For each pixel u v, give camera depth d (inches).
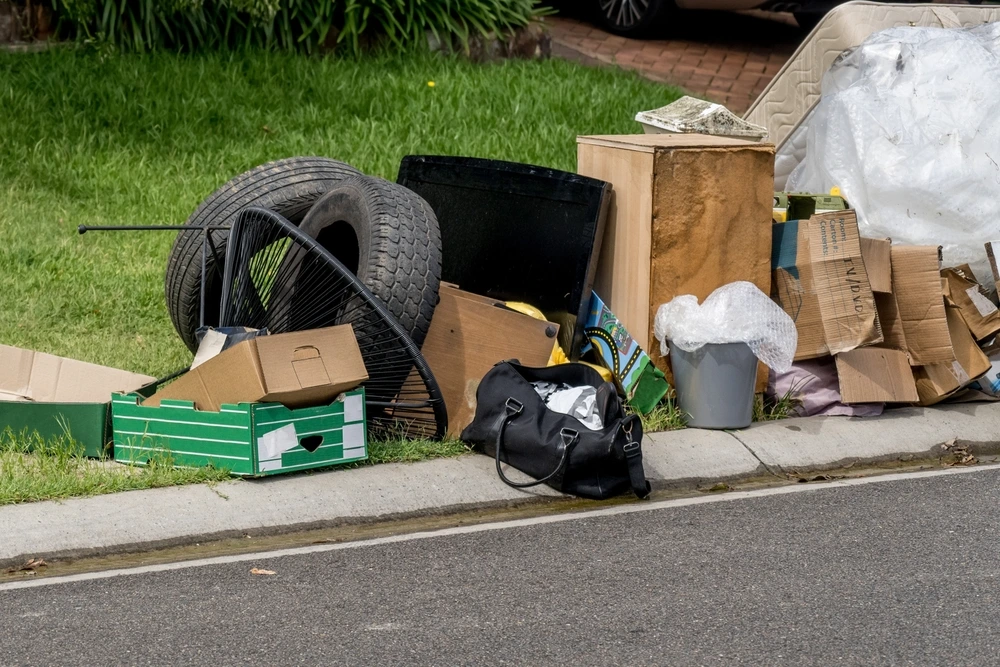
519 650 316.2
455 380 482.9
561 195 522.3
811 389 513.0
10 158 775.1
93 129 818.8
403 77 924.6
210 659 311.3
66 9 893.8
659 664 309.1
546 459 430.9
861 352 510.3
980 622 334.0
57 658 311.3
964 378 523.2
